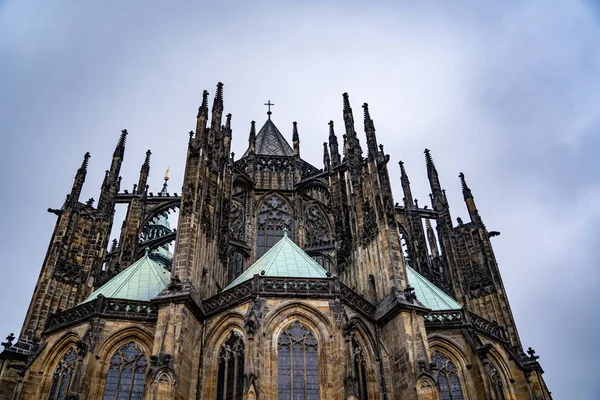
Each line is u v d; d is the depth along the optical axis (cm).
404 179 9388
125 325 5400
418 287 6625
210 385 5066
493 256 7881
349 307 5425
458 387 5631
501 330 6378
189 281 5484
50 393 5206
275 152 10244
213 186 6869
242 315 5206
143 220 8244
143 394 4747
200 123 7031
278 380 4803
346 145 7894
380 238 6222
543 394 6266
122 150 8738
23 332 6331
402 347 5284
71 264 7175
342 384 4644
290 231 8356
